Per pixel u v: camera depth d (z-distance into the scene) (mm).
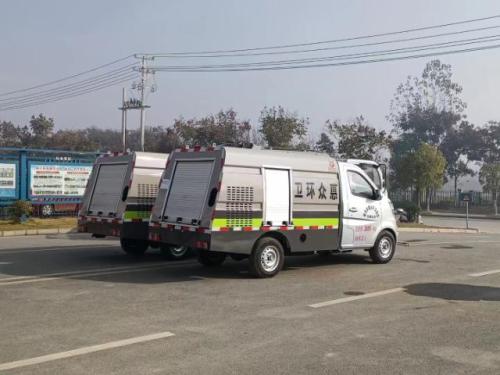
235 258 11656
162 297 8484
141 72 41938
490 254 14969
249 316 7383
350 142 32812
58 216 21781
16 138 66500
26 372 5176
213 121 41594
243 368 5367
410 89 59688
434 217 42500
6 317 7137
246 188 10141
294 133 35125
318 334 6582
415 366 5512
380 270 11680
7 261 11930
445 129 57219
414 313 7746
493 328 7004
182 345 6055
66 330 6570
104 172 12836
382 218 12664
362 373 5293
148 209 12398
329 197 11523
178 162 10695
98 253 13531
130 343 6094
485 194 51688
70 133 56656
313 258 13602
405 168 36531
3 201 20375
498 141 54812
